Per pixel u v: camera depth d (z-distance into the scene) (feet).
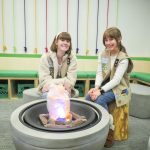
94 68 12.56
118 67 6.47
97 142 4.25
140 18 12.77
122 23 12.71
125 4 12.50
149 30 12.96
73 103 5.70
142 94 8.49
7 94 11.14
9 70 11.55
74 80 7.54
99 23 12.57
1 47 12.21
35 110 5.25
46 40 12.44
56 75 7.48
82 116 5.23
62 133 4.02
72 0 12.13
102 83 6.95
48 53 7.42
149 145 4.75
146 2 12.60
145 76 11.07
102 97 6.30
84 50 12.77
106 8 12.42
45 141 3.86
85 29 12.55
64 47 7.00
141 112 8.68
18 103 10.33
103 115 4.87
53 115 4.94
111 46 6.48
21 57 12.09
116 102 6.38
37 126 4.22
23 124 4.32
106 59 6.82
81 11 12.31
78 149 3.98
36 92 8.16
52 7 12.10
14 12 11.93
